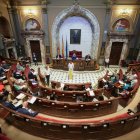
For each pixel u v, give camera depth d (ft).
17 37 47.98
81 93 24.57
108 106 21.29
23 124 16.52
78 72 43.42
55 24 44.45
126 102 23.59
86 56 45.80
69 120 20.79
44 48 48.19
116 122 15.65
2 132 16.67
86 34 46.78
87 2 41.06
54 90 25.03
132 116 16.38
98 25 43.70
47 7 42.24
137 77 31.17
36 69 45.11
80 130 15.39
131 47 46.26
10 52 46.62
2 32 46.19
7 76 29.55
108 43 45.55
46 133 16.16
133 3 39.86
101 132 15.85
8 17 43.78
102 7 41.29
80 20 45.01
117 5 40.29
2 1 39.99
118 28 44.09
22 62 43.21
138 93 28.53
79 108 20.42
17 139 15.98
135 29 43.50
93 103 20.29
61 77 40.11
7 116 17.65
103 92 28.27
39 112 22.07
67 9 42.37
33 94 24.84
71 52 49.37
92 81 37.60
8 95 25.62
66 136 16.07
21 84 27.35
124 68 47.11
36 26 45.91
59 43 48.85
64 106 20.33
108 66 47.32
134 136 16.99
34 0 41.63
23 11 43.83
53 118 21.11
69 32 46.93
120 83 28.78
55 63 45.21
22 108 19.38
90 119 21.13
